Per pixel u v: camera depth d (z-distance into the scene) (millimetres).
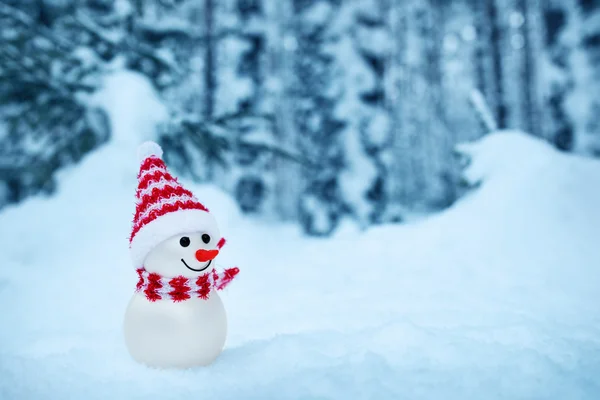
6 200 1290
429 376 347
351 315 520
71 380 369
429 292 610
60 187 904
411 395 323
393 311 533
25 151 1221
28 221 818
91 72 1009
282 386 339
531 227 765
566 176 830
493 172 915
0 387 359
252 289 671
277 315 544
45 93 1014
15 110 1127
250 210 1662
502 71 2174
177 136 1041
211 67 1669
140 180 400
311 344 417
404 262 750
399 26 2982
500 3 2441
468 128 3477
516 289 606
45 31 993
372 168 1368
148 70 1119
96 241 792
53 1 1050
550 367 354
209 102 1643
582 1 1251
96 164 913
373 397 322
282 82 2244
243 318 544
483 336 426
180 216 378
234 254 814
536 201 801
